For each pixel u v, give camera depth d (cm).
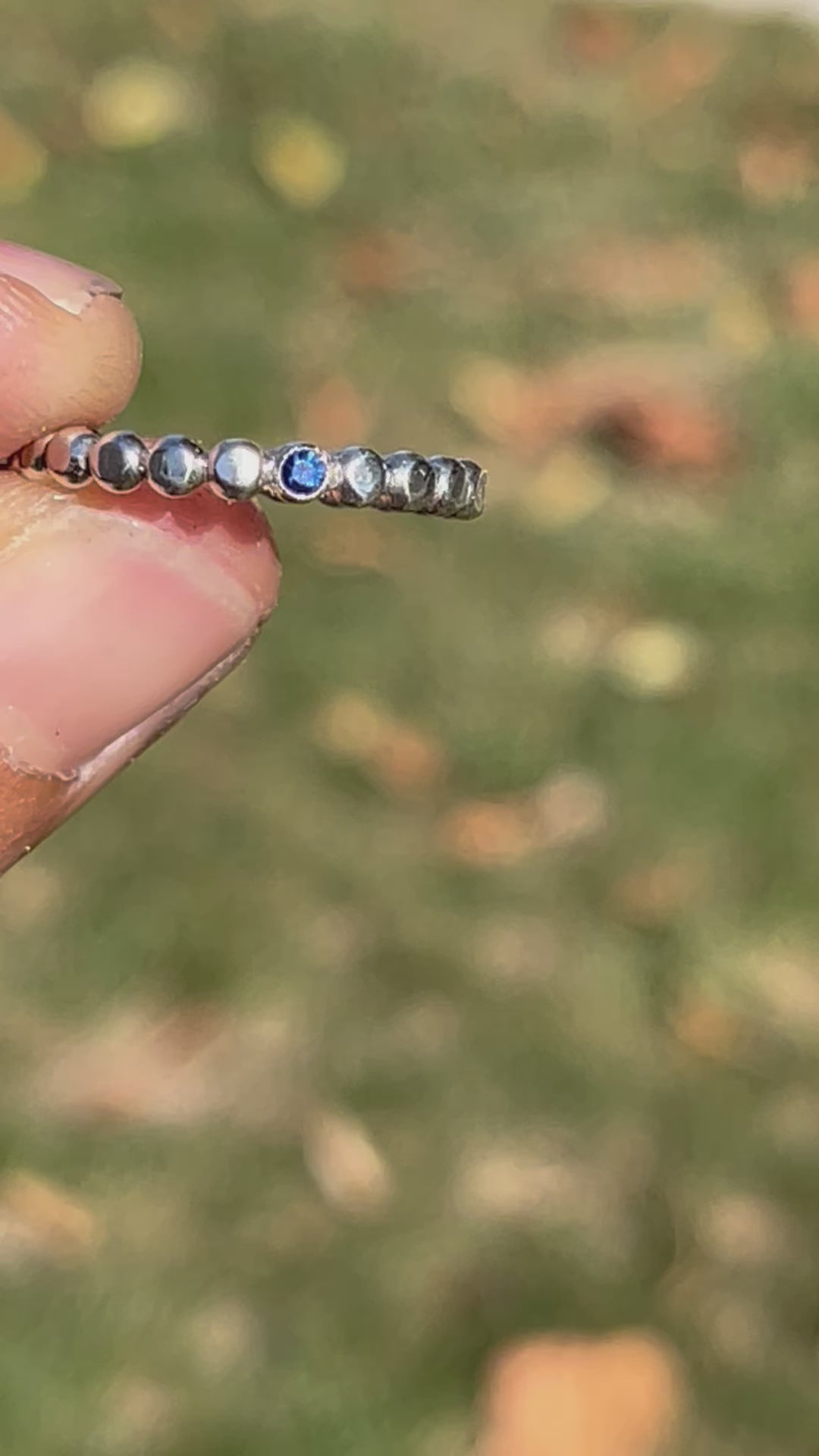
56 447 8
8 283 8
